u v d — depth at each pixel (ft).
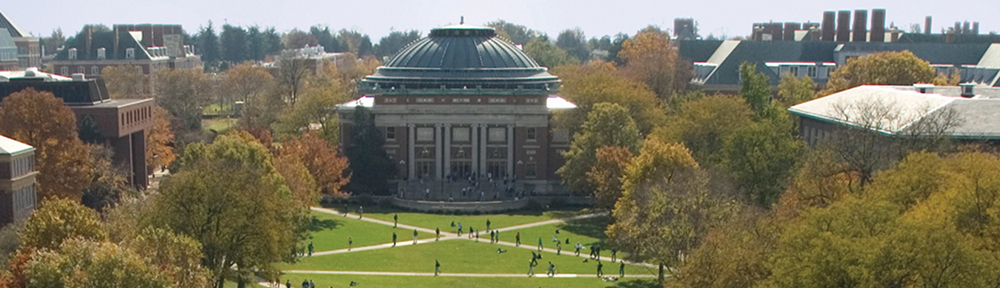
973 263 214.28
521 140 646.33
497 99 643.04
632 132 552.41
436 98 641.81
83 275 236.43
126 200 370.12
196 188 309.01
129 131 552.82
